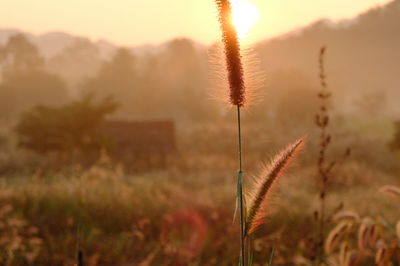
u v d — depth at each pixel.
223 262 7.13
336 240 2.81
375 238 2.73
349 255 2.78
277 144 35.16
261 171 1.62
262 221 1.58
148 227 8.86
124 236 8.02
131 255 7.26
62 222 9.14
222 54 1.55
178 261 7.03
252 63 1.54
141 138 34.69
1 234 6.95
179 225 9.67
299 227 9.04
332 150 35.31
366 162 36.28
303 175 17.47
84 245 7.56
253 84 1.54
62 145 29.06
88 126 30.30
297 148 1.59
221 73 1.55
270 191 1.58
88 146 29.89
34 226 8.97
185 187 20.50
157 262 6.94
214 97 1.55
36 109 30.67
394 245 2.62
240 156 1.56
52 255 6.95
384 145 42.97
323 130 3.12
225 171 26.88
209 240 8.23
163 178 23.23
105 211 10.02
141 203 11.12
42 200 10.42
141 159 32.91
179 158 33.47
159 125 35.56
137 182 14.77
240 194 1.56
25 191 11.09
